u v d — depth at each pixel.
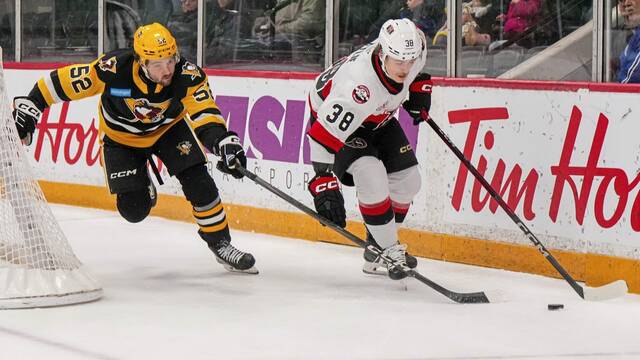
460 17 13.95
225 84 16.38
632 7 12.02
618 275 11.65
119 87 11.31
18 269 10.50
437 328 9.67
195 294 11.27
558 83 12.19
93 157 18.30
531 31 13.26
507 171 12.80
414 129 13.83
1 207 10.62
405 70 10.49
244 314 10.26
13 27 20.11
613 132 11.66
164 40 10.85
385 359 8.58
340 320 10.00
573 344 9.12
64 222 16.75
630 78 12.12
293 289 11.59
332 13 15.39
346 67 10.90
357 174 11.29
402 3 14.60
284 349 8.88
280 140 15.44
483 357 8.66
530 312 10.38
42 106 11.47
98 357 8.59
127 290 11.47
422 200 13.76
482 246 13.08
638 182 11.44
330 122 10.70
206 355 8.66
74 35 19.12
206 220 12.41
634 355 8.78
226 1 16.81
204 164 12.38
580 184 12.02
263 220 15.71
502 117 12.80
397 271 10.91
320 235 14.95
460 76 14.05
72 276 10.71
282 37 16.06
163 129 12.05
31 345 8.95
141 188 12.12
